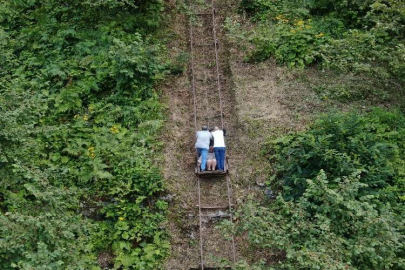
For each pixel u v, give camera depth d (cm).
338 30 1858
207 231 1445
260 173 1512
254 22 1981
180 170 1562
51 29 1889
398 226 1159
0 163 1162
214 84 1808
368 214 1143
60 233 1095
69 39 1859
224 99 1759
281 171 1490
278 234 1156
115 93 1714
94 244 1413
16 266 995
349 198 1193
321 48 1652
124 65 1675
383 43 1730
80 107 1677
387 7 1638
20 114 1215
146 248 1402
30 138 1268
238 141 1630
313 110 1648
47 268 999
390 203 1345
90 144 1577
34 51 1842
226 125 1684
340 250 1111
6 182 1169
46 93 1689
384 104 1656
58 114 1658
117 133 1602
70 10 1945
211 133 1557
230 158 1588
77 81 1733
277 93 1714
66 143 1570
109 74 1731
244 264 1154
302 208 1202
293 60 1792
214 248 1411
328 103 1667
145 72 1695
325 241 1134
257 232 1172
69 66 1762
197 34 1983
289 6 1994
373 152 1389
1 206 1261
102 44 1828
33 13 1952
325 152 1372
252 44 1873
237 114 1675
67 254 1089
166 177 1517
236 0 2091
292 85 1736
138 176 1480
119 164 1506
